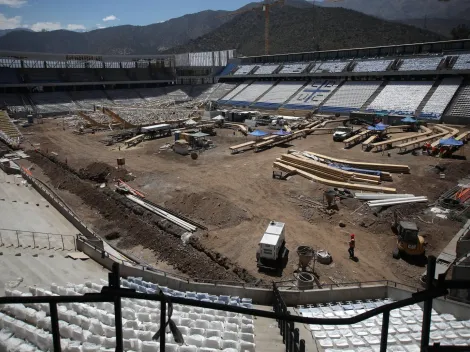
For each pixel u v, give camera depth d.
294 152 58.12
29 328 15.27
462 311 19.12
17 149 67.94
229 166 54.25
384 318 4.36
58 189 49.34
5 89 108.25
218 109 108.31
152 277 24.00
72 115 102.56
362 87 98.50
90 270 24.42
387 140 65.44
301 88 110.38
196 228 36.00
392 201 38.28
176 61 145.25
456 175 46.91
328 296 21.91
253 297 22.16
